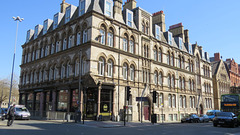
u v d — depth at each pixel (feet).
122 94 88.84
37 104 111.45
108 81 83.61
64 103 90.22
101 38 84.69
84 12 87.30
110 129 54.54
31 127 51.21
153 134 44.16
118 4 95.40
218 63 192.34
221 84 187.11
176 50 131.13
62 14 110.32
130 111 91.09
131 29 98.32
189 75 140.67
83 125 62.59
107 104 83.10
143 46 104.42
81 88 80.64
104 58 84.02
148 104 103.71
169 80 122.01
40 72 114.21
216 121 71.92
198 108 143.02
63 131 44.88
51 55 103.40
